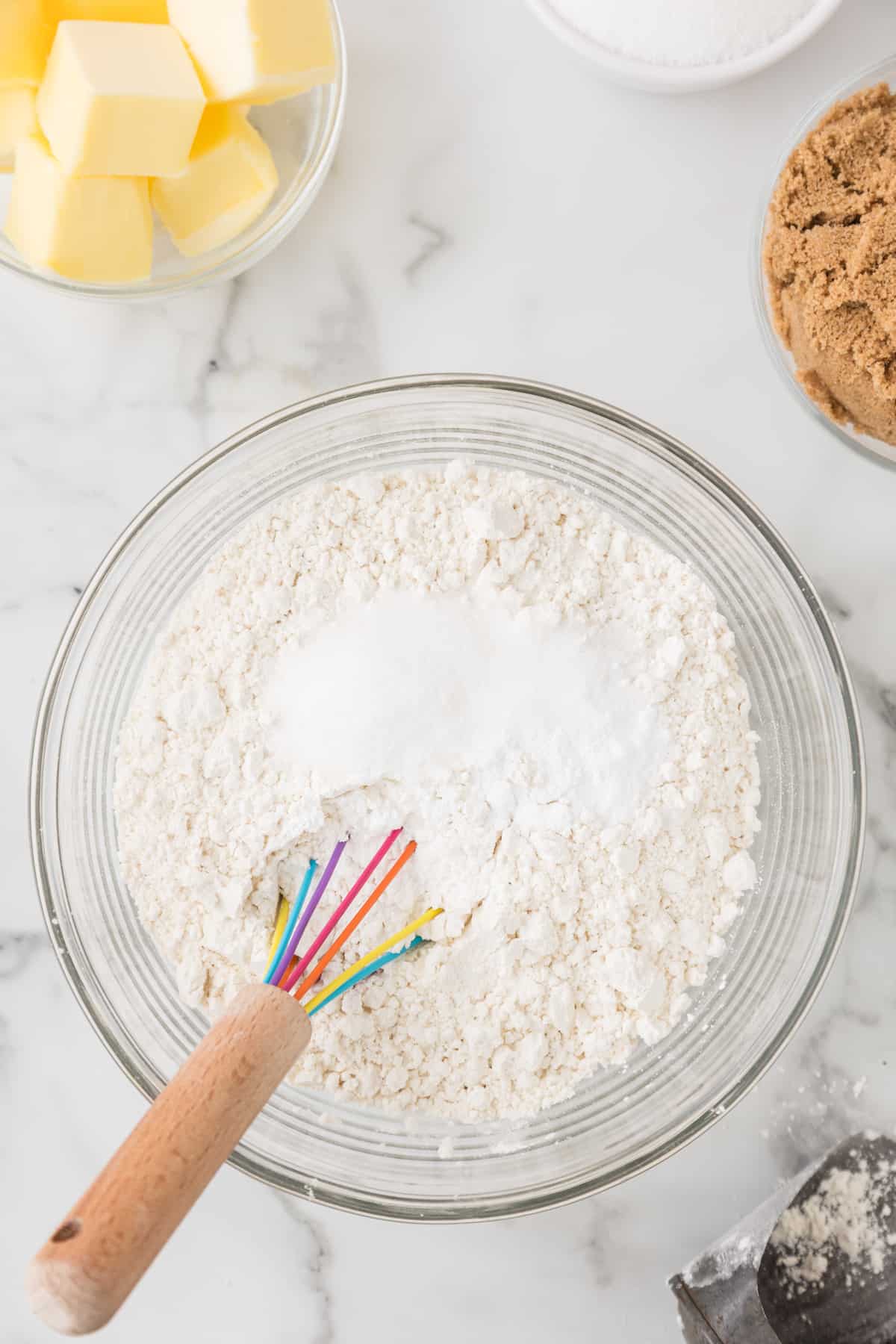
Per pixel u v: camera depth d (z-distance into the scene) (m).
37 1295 0.75
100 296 1.16
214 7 1.06
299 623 1.12
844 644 1.23
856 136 1.13
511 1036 1.09
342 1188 1.09
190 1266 1.21
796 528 1.23
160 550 1.21
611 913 1.07
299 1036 0.91
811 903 1.17
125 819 1.13
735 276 1.22
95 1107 1.21
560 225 1.23
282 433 1.20
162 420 1.23
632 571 1.14
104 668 1.20
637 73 1.17
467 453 1.22
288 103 1.19
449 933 1.08
